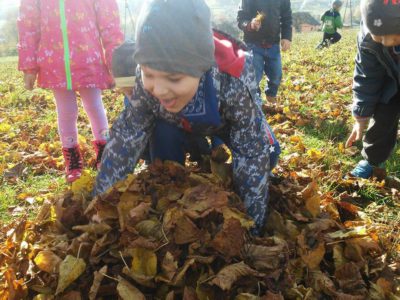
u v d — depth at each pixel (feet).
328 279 2.73
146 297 2.51
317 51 15.80
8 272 2.54
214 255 2.58
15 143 5.86
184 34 2.39
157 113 3.07
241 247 2.62
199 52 2.45
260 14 7.09
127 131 3.08
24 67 4.55
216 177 3.16
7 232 3.12
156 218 2.77
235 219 2.61
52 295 2.50
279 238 2.83
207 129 3.12
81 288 2.56
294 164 4.75
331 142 5.42
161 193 2.99
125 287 2.43
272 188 3.36
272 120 6.54
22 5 4.49
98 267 2.62
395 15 3.17
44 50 4.51
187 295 2.41
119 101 8.38
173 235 2.65
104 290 2.52
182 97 2.61
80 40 4.52
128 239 2.61
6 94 9.70
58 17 4.47
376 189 4.21
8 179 4.76
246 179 2.99
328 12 18.51
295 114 6.60
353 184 4.25
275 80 7.52
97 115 4.83
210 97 2.82
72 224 2.97
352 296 2.62
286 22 7.81
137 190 2.91
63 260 2.55
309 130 6.04
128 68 3.15
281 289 2.56
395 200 4.07
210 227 2.71
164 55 2.39
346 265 2.83
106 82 4.73
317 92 8.36
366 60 3.98
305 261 2.82
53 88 4.54
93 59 4.59
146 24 2.42
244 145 2.97
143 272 2.53
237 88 2.80
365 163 4.49
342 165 4.80
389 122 4.19
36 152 5.44
